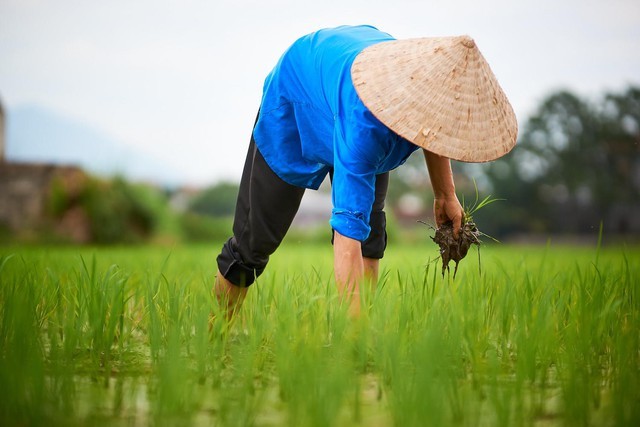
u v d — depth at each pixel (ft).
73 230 76.69
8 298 11.59
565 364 10.48
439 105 9.74
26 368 9.15
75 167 104.22
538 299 12.93
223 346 10.66
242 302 13.48
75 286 13.26
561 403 8.96
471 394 9.10
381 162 10.91
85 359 10.98
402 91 9.84
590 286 13.46
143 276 15.29
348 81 10.63
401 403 8.23
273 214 12.76
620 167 156.66
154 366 10.30
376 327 10.65
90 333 11.23
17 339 9.94
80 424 7.99
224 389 9.16
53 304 12.86
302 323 11.24
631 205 154.40
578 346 10.72
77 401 8.76
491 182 152.97
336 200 10.71
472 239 11.99
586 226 152.97
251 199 12.77
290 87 12.03
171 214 83.56
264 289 13.10
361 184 10.50
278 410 8.65
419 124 9.69
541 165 156.97
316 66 11.57
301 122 11.92
